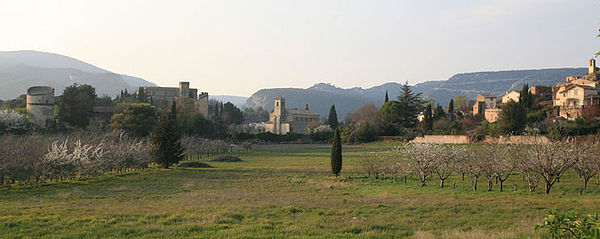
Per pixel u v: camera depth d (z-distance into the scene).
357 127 130.38
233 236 15.54
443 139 93.12
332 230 16.98
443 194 30.06
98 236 15.71
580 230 9.16
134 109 104.88
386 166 41.34
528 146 35.66
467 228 17.64
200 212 21.38
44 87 118.56
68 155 40.25
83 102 119.19
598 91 100.44
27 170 34.84
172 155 56.28
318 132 151.12
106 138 65.00
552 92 123.56
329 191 32.41
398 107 127.00
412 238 15.33
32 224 17.84
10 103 143.25
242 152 102.06
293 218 19.98
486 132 87.62
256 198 27.84
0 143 42.81
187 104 137.62
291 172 49.00
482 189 32.59
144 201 26.50
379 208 23.34
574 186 32.62
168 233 16.02
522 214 20.84
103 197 28.56
